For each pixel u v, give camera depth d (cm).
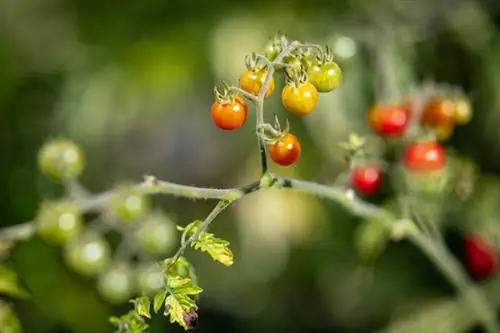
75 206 491
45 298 629
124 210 507
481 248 623
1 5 700
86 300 643
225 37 640
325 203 679
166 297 368
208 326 709
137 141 695
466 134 662
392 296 679
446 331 610
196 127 696
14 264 612
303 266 698
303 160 654
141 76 655
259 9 658
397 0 662
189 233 387
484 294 598
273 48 384
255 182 387
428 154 512
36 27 700
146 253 564
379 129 527
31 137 686
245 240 692
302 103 360
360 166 514
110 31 679
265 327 714
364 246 565
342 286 696
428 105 536
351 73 598
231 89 363
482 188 629
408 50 619
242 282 705
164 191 406
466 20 659
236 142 687
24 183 675
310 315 712
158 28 668
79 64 681
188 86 657
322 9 662
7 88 690
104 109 662
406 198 517
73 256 520
